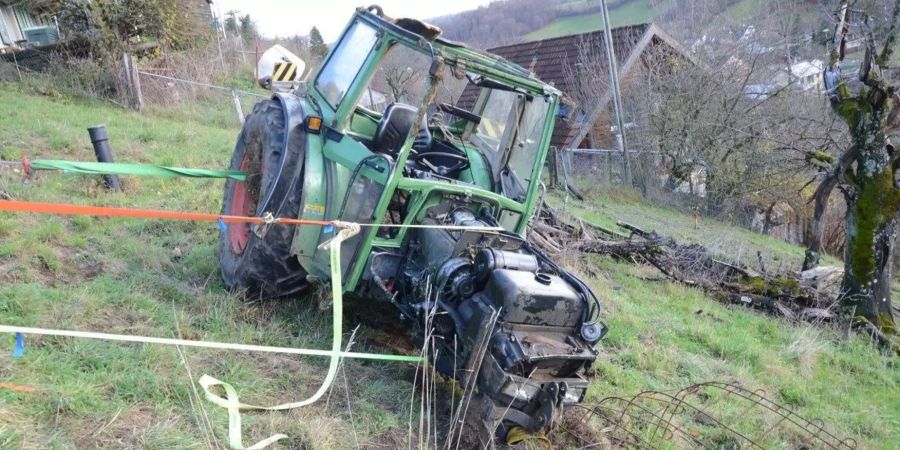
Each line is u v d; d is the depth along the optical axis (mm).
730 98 16141
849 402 5199
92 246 4844
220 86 15602
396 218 4234
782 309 7453
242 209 4832
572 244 8016
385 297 4023
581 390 3355
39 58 13109
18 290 3658
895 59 9133
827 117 14625
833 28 8359
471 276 3441
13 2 16281
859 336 6934
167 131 9570
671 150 16641
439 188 3875
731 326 6578
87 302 3740
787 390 5156
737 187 15906
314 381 3568
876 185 7172
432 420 3490
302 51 25719
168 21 15172
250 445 2848
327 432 3064
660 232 11555
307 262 4086
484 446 3201
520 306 3205
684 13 19016
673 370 5098
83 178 6184
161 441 2670
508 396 3133
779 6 17250
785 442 4273
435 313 3504
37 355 3049
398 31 3873
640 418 4152
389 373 3896
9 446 2402
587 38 19141
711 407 4551
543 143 4355
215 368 3416
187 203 6348
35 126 8125
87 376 2986
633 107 17109
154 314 3820
